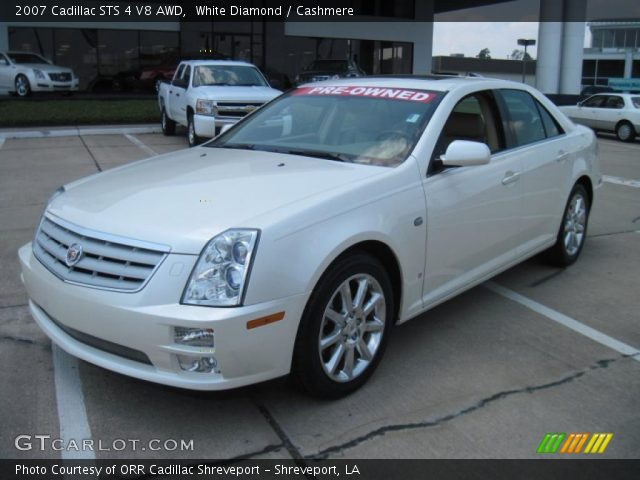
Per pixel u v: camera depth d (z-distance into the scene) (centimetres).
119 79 2462
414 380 357
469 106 430
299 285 293
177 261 280
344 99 445
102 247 299
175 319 273
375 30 2816
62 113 1770
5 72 2222
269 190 327
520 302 482
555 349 401
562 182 521
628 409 330
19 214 729
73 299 298
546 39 2538
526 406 332
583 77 5741
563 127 544
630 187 980
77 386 344
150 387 344
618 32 5672
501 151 452
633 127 1727
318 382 316
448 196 384
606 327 437
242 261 281
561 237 544
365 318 339
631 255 611
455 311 463
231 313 274
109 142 1445
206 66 1384
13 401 328
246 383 289
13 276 520
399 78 466
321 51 2750
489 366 376
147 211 311
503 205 438
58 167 1074
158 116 1833
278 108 476
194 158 413
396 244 345
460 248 402
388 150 383
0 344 393
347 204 322
